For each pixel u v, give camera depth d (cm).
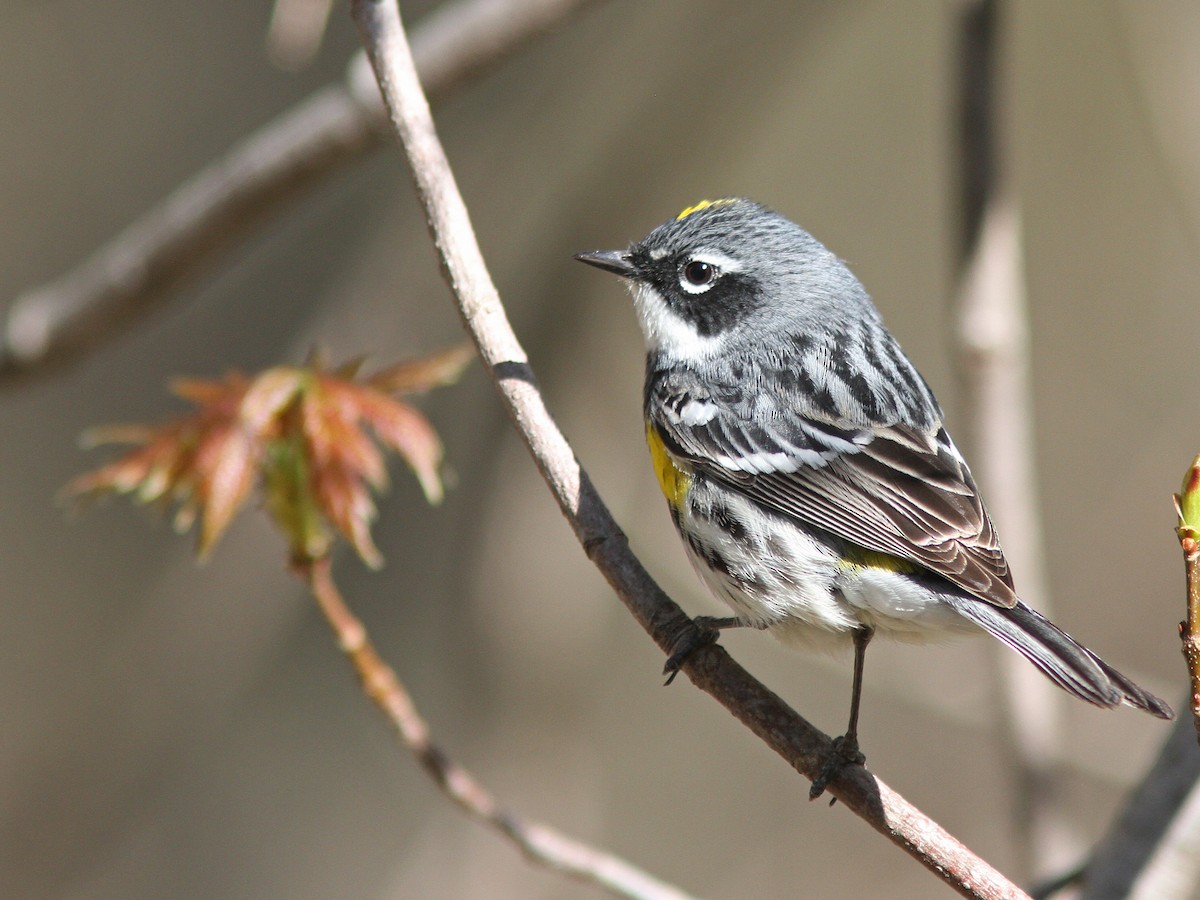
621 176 1280
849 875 1627
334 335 1290
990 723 1147
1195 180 1162
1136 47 1174
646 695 1719
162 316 1784
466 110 1380
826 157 1853
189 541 1323
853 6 1500
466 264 698
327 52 1880
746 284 865
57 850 1401
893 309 1825
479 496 1249
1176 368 1730
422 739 746
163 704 1339
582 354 1315
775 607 768
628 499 1373
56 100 1886
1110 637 1648
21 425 1795
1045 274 1759
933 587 724
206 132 1886
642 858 1664
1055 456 1727
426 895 1327
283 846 1606
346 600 1566
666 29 1352
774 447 799
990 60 926
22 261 1841
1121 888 738
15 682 1692
